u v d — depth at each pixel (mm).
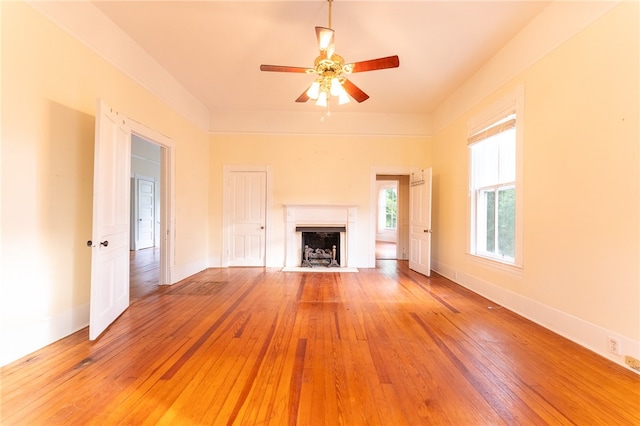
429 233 4961
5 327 2020
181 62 3852
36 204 2230
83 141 2674
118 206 2898
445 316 3055
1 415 1513
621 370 1994
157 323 2816
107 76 2977
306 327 2748
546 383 1848
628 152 2027
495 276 3537
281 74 4172
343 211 5723
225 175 5668
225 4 2746
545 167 2768
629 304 2018
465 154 4305
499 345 2383
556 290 2637
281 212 5723
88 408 1580
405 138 5734
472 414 1561
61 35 2436
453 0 2662
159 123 3965
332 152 5734
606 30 2176
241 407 1606
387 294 3879
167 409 1583
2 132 2004
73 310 2561
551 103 2695
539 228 2842
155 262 6242
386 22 2977
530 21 2945
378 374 1947
